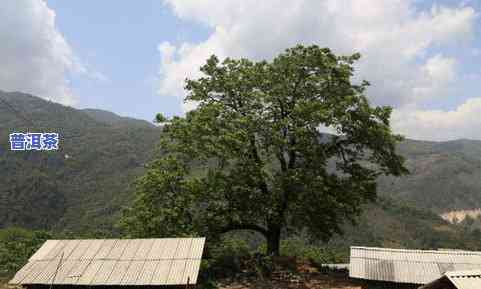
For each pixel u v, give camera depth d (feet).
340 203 108.88
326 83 111.65
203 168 111.96
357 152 116.26
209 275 99.86
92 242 86.84
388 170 116.26
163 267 78.84
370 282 88.48
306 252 195.11
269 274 103.86
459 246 552.00
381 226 573.33
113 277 77.15
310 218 113.19
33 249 118.01
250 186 111.04
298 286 98.37
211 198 109.19
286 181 102.68
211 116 109.70
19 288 77.46
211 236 108.47
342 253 219.20
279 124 105.91
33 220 446.60
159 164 113.80
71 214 468.75
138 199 111.86
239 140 104.32
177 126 112.88
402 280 84.89
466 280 47.39
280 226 117.50
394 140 113.29
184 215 108.99
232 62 118.93
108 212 446.60
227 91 116.67
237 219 112.47
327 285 99.45
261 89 113.60
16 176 487.61
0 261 106.73
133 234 108.58
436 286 51.29
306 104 103.91
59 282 76.64
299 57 112.68
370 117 111.24
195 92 119.34
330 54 112.98
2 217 432.25
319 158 107.04
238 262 107.76
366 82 115.03
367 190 114.62
